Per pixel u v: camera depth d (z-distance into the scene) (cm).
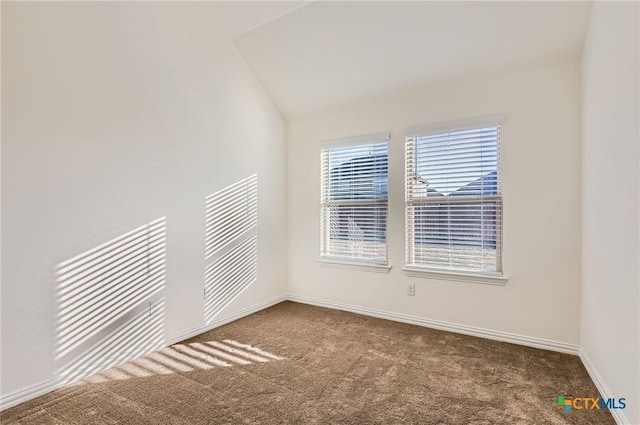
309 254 404
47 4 211
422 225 327
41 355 207
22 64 199
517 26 248
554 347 263
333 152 388
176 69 290
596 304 213
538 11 236
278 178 408
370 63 314
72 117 222
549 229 264
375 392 206
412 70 306
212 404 194
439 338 291
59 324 215
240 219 354
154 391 208
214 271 324
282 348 273
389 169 342
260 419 180
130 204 255
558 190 261
